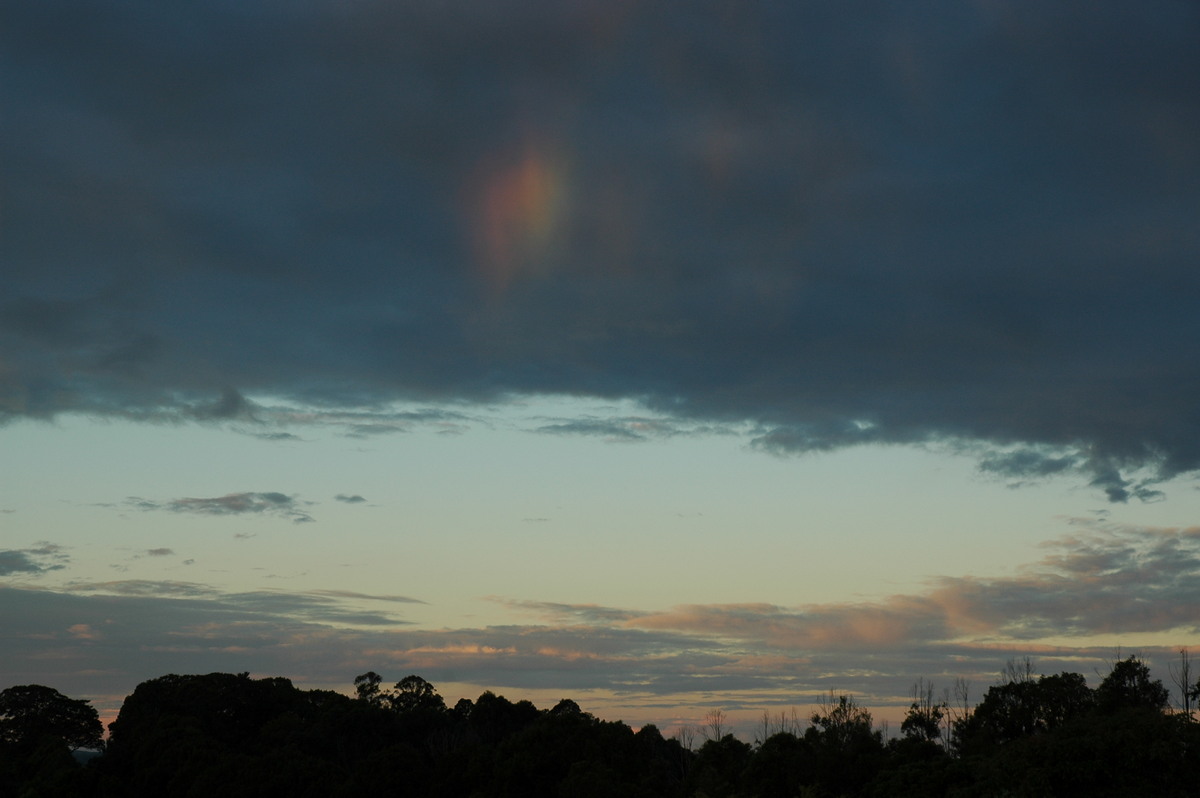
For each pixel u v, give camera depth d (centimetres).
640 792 8544
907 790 6694
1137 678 8425
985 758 6694
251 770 9738
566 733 9812
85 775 9719
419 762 10112
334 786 9800
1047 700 8550
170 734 10981
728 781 8406
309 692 14688
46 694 12900
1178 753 5434
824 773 7994
